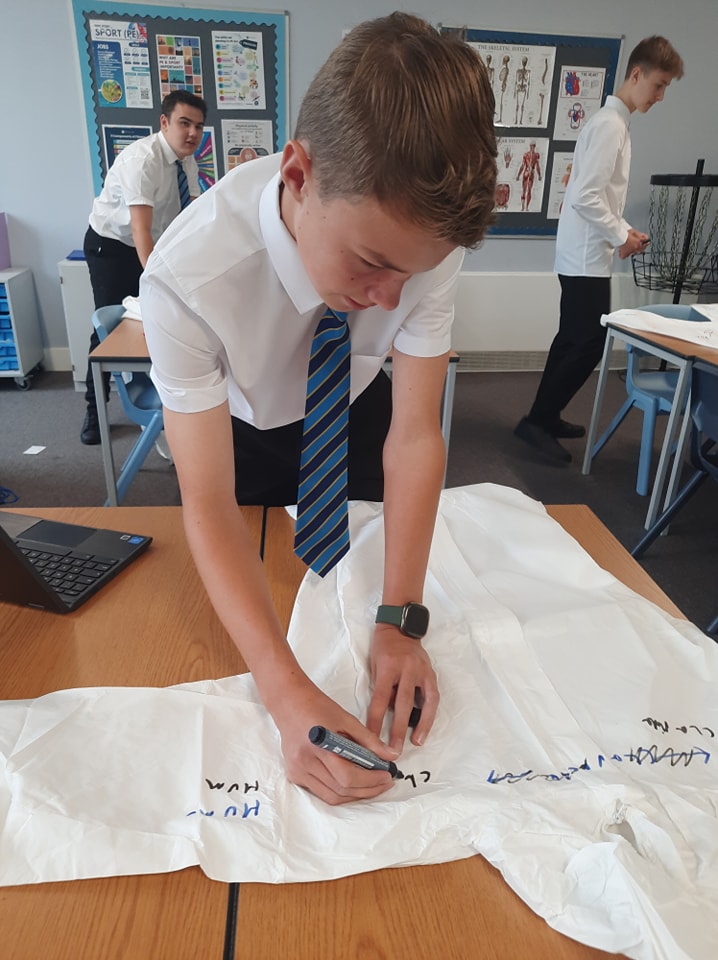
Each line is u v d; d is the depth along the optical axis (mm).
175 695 664
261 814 553
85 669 713
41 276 3902
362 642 743
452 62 485
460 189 487
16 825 529
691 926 452
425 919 491
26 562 753
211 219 714
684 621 783
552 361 3115
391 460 867
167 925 480
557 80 3850
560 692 674
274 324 801
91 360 1971
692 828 525
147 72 3586
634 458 3123
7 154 3646
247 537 749
